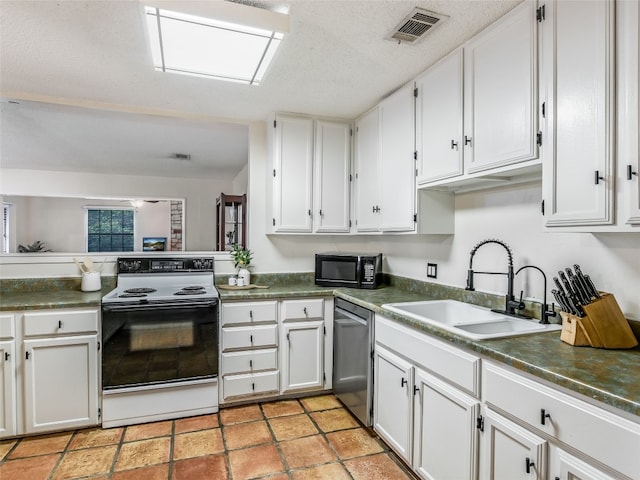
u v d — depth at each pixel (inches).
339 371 107.3
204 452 83.7
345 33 71.1
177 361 98.2
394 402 79.5
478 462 56.8
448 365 63.2
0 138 155.9
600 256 62.1
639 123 44.3
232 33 69.4
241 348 104.7
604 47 47.7
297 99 105.4
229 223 194.9
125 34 71.2
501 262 81.3
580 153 50.7
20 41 73.7
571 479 42.8
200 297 99.8
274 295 106.5
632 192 44.9
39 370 88.5
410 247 112.9
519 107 61.1
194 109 113.5
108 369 92.7
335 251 135.6
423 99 86.4
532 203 74.0
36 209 299.0
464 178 74.1
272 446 86.2
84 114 118.9
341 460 80.9
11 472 75.9
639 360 49.3
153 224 327.3
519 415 49.6
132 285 112.8
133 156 191.2
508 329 73.6
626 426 37.7
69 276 109.3
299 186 117.3
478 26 68.7
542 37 57.1
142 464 79.1
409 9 63.8
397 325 79.0
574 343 55.3
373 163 109.7
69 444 86.4
